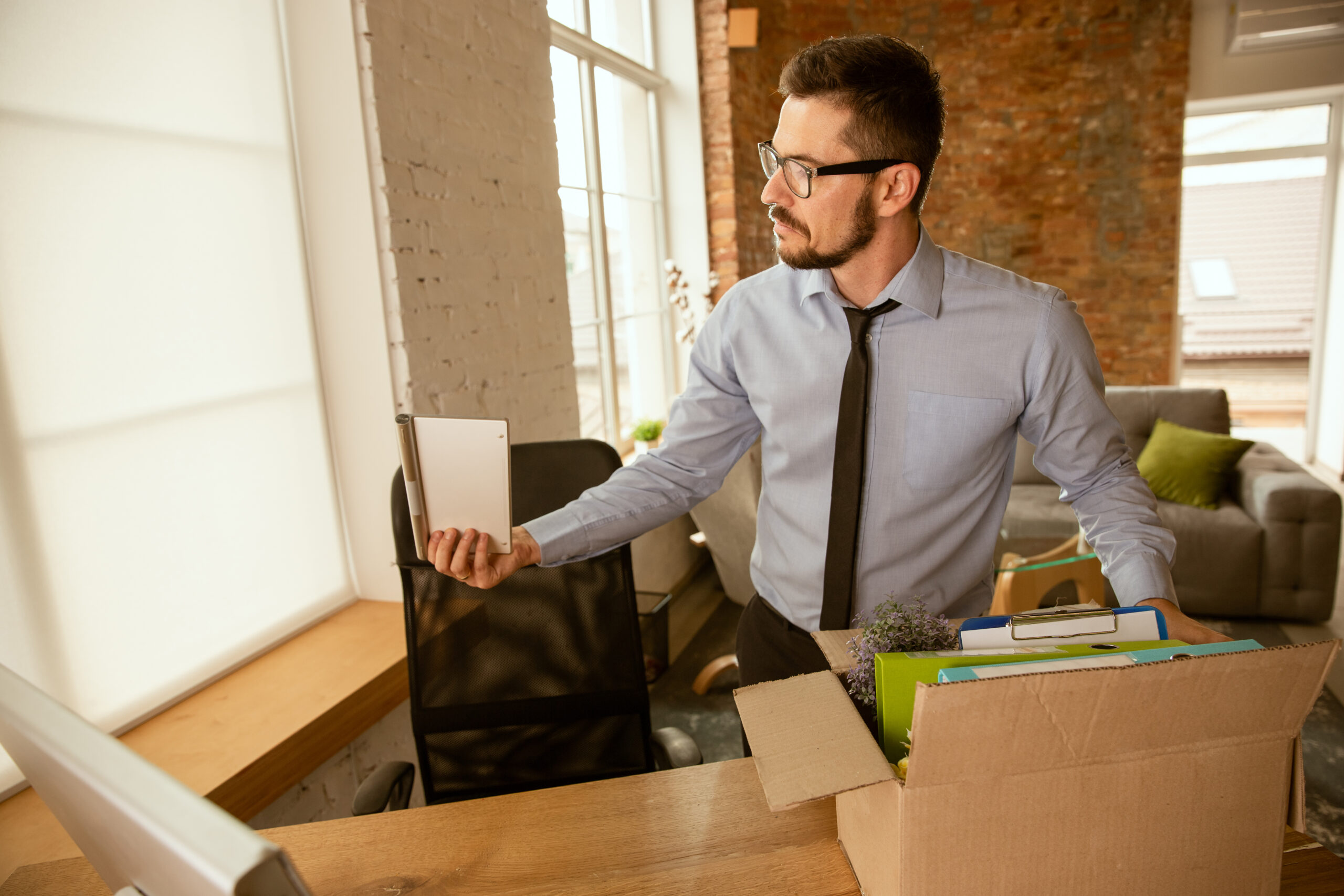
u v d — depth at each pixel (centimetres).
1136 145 500
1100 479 120
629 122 405
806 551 129
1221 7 486
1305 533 301
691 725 261
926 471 121
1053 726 62
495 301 242
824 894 81
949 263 120
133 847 47
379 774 132
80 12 152
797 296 126
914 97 104
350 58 192
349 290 205
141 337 165
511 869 88
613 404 374
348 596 222
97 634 157
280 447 199
